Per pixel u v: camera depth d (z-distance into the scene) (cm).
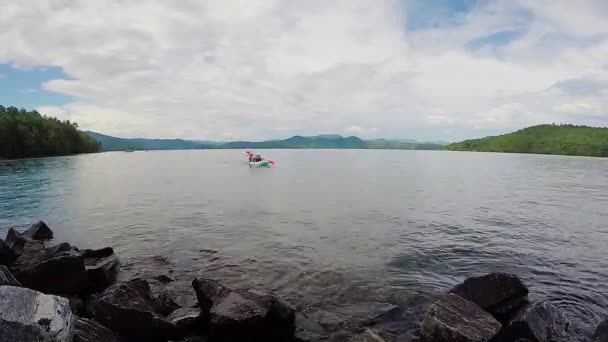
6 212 3000
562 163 12200
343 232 2434
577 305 1350
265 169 9138
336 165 11131
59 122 15375
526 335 1059
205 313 1129
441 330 1026
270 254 1933
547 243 2192
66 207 3288
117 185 5175
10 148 11281
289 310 1152
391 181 6100
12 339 721
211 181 5966
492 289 1216
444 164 11850
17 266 1492
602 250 2059
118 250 1988
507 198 4162
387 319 1237
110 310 1051
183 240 2198
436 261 1838
